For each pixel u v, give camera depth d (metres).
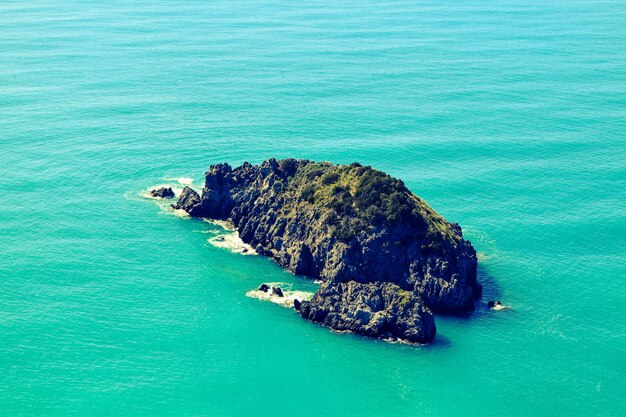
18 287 179.00
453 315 171.75
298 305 173.00
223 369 153.88
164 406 143.12
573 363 157.62
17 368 150.75
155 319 168.50
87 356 155.38
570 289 183.38
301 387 150.00
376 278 174.88
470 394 148.88
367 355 158.62
